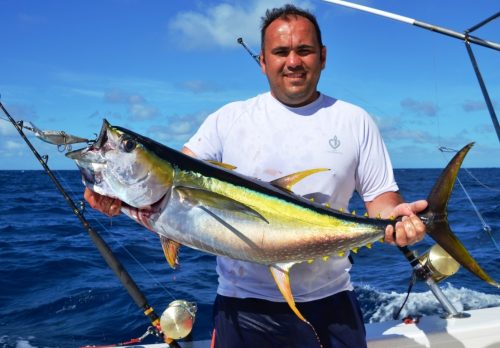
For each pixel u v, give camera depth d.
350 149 2.67
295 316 2.63
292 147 2.64
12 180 48.12
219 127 2.77
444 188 2.27
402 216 2.35
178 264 2.42
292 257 2.39
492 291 5.89
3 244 9.93
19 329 4.86
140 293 2.83
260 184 2.42
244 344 2.66
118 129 2.29
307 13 2.65
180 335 2.73
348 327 2.71
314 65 2.61
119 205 2.37
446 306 3.48
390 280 6.63
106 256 2.79
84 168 2.30
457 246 2.24
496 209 15.48
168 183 2.30
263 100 2.78
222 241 2.31
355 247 2.42
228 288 2.70
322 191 2.62
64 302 5.71
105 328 4.84
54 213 16.59
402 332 3.29
